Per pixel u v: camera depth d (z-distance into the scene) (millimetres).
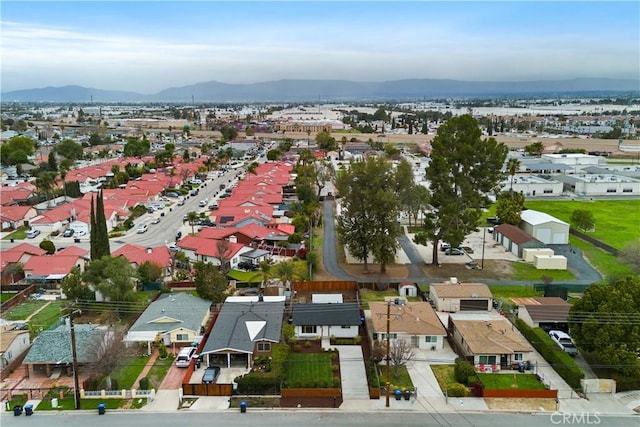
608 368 45375
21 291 65125
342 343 52375
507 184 128125
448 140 73125
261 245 83750
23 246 75875
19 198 118312
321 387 42281
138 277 64438
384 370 46781
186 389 42781
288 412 40469
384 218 69938
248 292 65000
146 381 43500
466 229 73375
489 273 72000
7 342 48000
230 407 41125
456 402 41500
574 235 91625
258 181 134250
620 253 74750
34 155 188750
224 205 107562
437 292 60094
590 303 45156
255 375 43406
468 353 47750
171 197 128875
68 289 59281
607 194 130625
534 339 50812
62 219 99188
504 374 45906
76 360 41375
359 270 73875
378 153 192500
